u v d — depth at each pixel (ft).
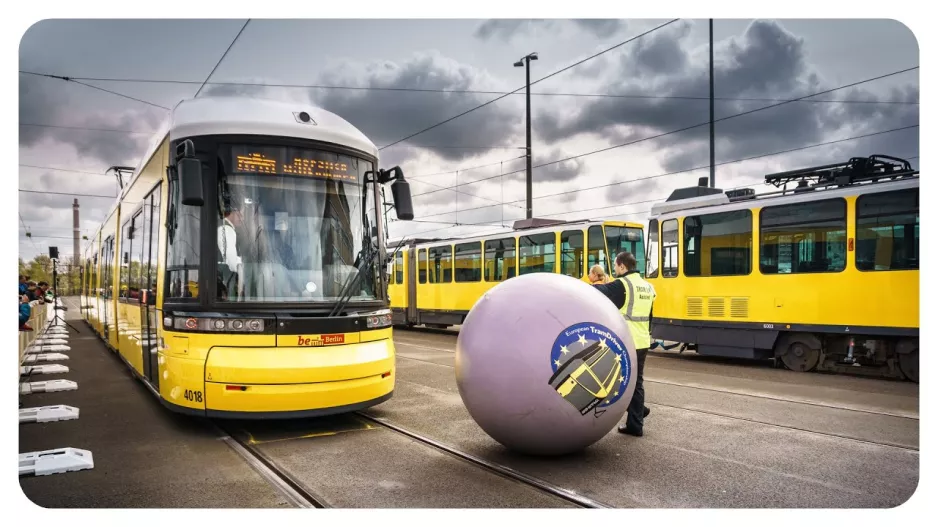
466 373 19.35
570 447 19.17
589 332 18.63
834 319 38.01
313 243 23.79
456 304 75.10
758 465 19.40
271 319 22.18
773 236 41.27
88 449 21.48
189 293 22.67
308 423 25.09
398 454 20.68
